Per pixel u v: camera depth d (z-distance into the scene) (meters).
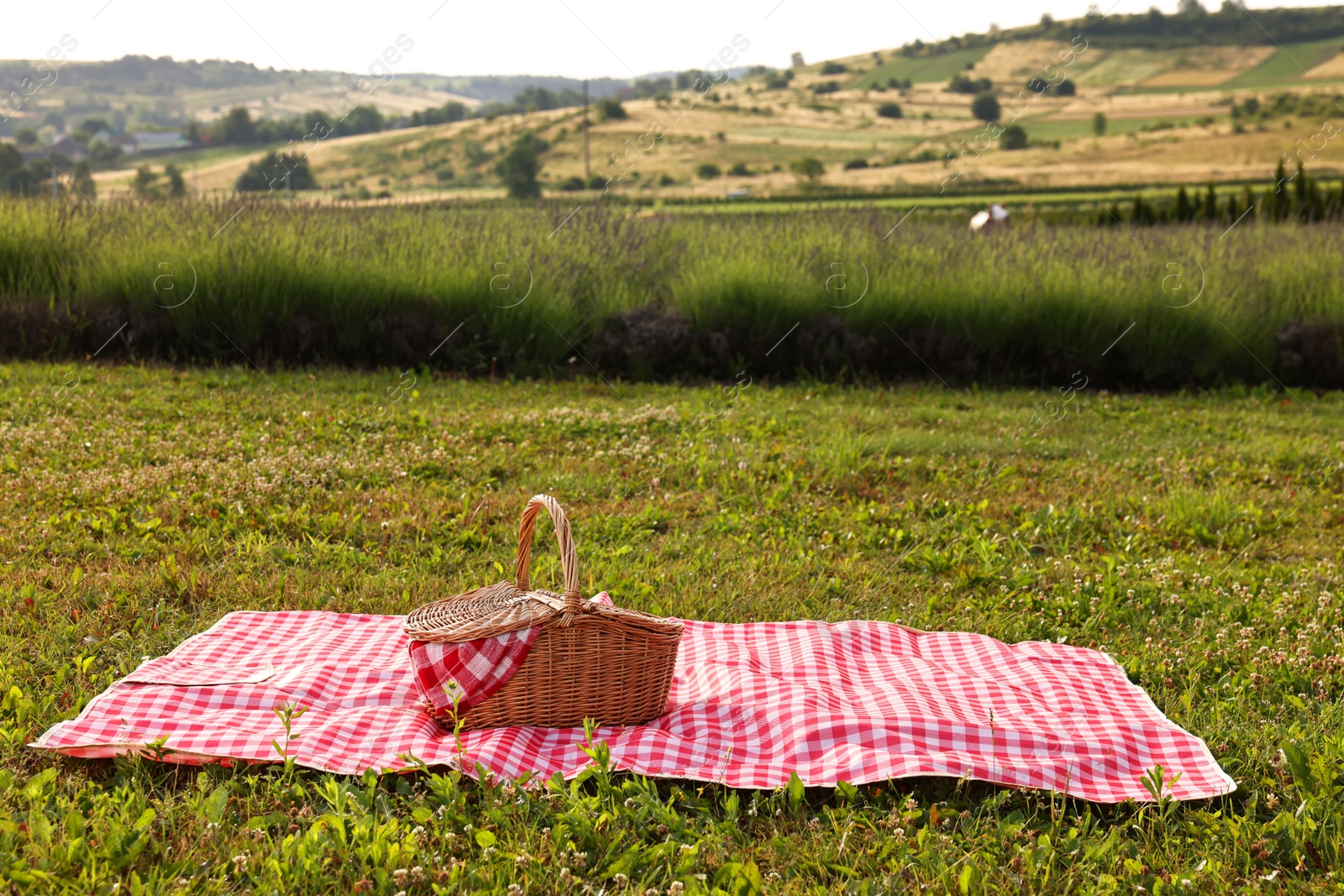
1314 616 4.03
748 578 4.41
